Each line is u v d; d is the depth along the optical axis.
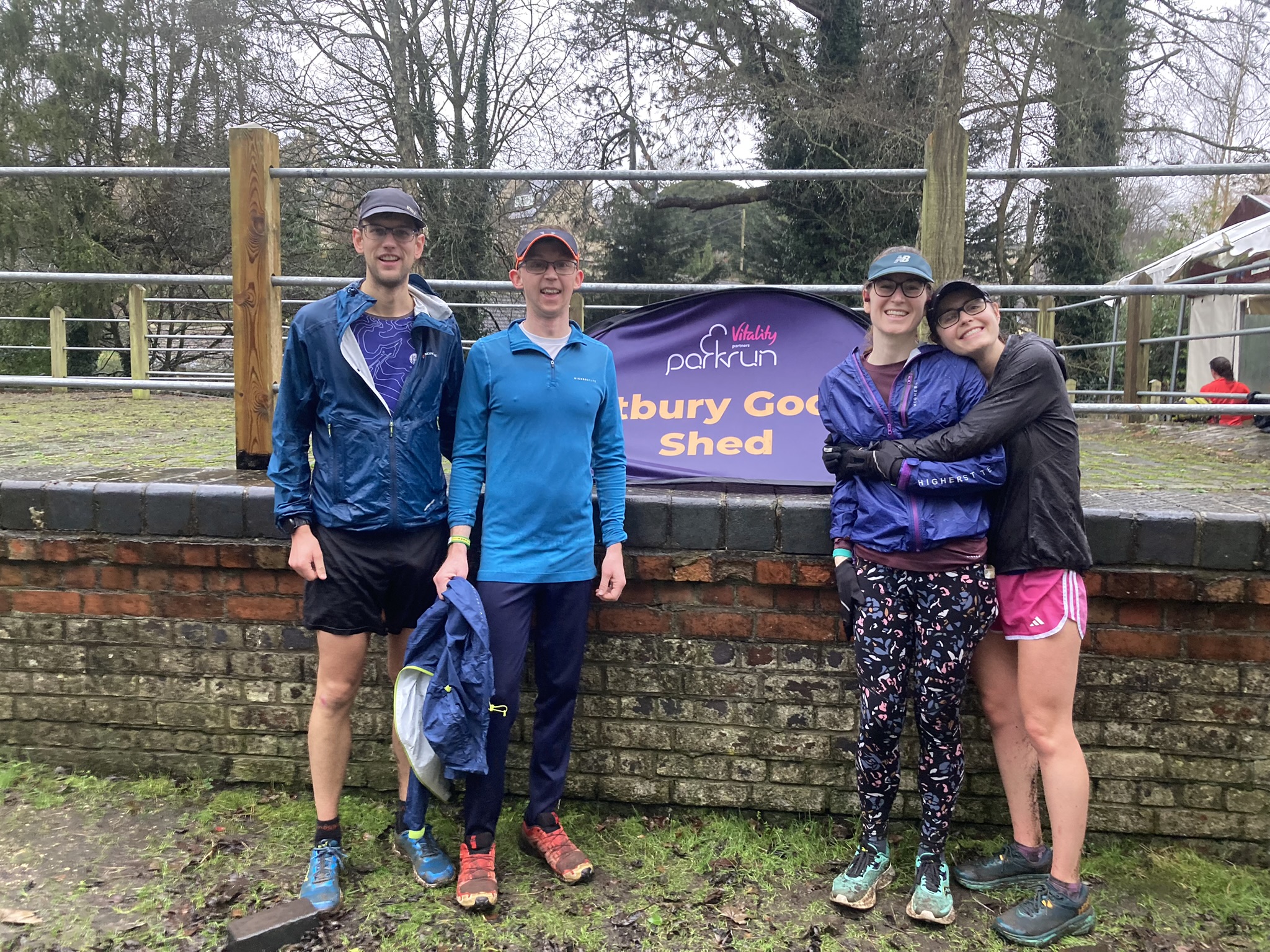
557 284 2.38
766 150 15.62
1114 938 2.29
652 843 2.71
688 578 2.75
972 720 2.73
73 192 15.69
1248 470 3.85
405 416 2.33
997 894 2.46
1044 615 2.20
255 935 2.15
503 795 2.51
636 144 16.83
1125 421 7.41
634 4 15.40
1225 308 10.26
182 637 2.97
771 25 15.15
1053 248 15.35
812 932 2.29
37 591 3.00
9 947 2.17
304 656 2.94
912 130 13.72
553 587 2.41
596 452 2.54
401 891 2.44
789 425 3.04
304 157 15.35
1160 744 2.64
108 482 2.97
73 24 16.09
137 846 2.65
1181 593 2.54
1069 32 13.29
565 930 2.28
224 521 2.87
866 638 2.29
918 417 2.22
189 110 16.81
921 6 13.90
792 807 2.82
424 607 2.47
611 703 2.86
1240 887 2.50
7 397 8.85
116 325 16.17
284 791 2.99
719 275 20.47
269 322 3.24
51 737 3.06
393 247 2.28
